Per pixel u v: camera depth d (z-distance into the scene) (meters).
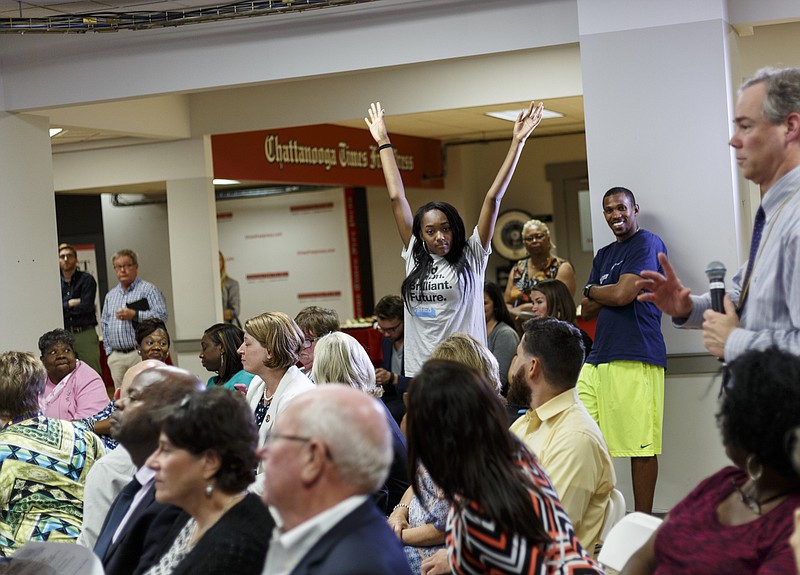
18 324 7.29
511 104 9.20
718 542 1.93
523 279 7.78
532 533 2.13
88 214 14.10
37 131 7.49
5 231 7.25
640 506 5.42
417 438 2.24
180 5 6.65
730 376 1.99
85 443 3.79
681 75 5.69
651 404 5.38
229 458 2.41
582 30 5.86
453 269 5.04
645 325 5.38
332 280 15.73
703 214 5.66
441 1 6.27
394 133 12.98
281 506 1.97
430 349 5.11
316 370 4.05
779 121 2.38
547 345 3.10
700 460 5.71
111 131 8.90
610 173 5.81
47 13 6.79
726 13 5.78
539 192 16.03
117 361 9.17
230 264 16.17
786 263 2.34
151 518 2.87
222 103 9.73
